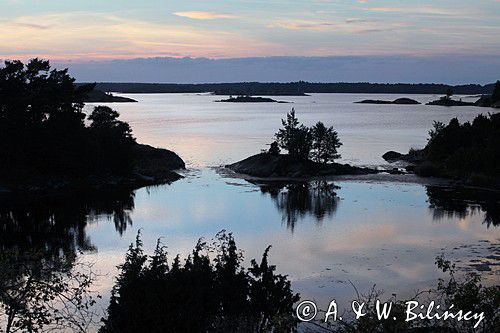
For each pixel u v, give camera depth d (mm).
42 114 80250
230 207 60531
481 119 100250
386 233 47625
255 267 22781
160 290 19453
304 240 45406
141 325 18906
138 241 27516
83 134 79812
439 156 92875
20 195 69188
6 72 79188
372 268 37344
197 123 191000
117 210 60094
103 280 34719
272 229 49594
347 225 50844
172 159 92625
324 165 86000
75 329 23750
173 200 65375
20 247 44500
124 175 81500
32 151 76062
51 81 80750
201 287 20234
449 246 43094
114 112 88688
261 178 82562
